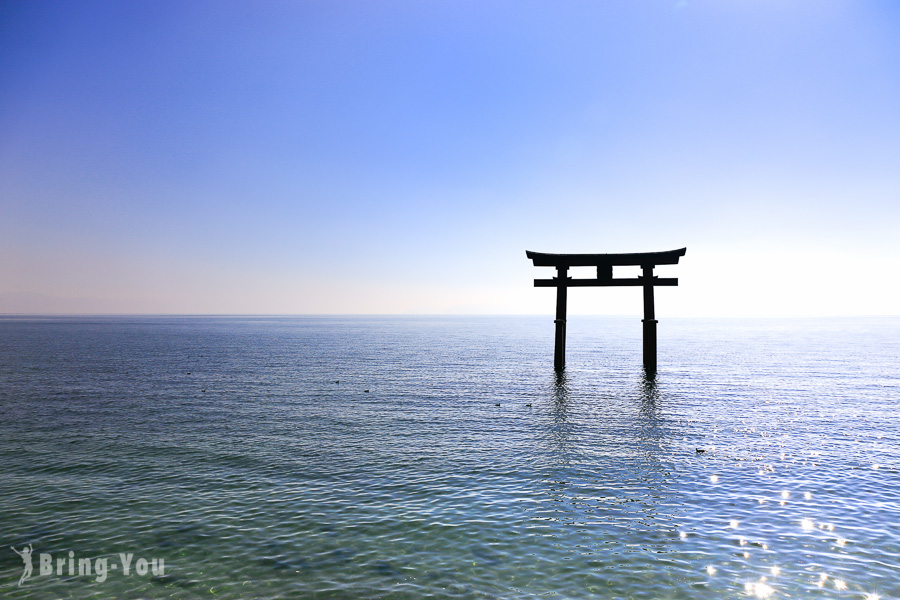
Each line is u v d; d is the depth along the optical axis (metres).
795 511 10.77
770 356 52.53
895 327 175.12
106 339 84.06
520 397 26.50
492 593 7.67
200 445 16.64
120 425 19.66
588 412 22.42
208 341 80.06
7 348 61.34
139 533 9.83
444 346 70.38
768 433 18.27
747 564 8.45
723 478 13.12
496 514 10.76
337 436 17.95
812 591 7.59
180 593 7.72
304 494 12.04
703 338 95.88
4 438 17.52
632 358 49.84
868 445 16.45
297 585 7.93
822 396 26.66
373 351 60.06
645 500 11.55
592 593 7.64
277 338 91.81
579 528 10.00
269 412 22.41
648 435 18.06
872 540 9.28
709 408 23.30
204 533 9.83
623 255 32.06
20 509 11.02
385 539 9.55
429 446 16.58
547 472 13.76
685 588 7.74
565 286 32.94
